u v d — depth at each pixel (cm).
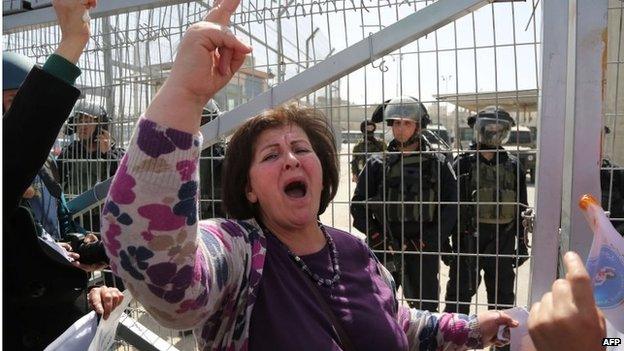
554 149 133
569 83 130
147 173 88
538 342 77
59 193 200
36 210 181
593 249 106
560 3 130
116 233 91
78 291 150
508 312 151
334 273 131
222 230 118
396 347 128
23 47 247
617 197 179
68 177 246
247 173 135
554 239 134
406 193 289
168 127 88
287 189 130
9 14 217
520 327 145
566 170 132
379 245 296
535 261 137
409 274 295
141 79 218
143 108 219
